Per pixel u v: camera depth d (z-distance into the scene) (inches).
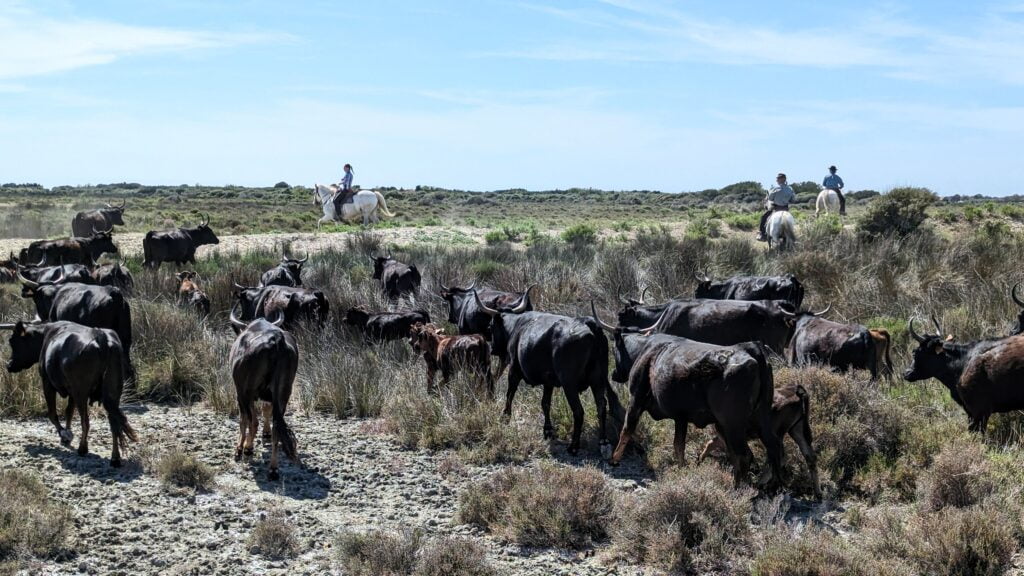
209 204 2532.0
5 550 275.1
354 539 288.4
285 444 352.8
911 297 633.6
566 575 279.4
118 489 336.8
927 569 279.4
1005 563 277.1
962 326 532.1
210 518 315.9
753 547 291.3
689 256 793.6
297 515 323.3
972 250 758.5
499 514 320.2
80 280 651.5
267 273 685.3
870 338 433.4
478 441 409.7
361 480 365.1
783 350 478.9
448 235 1306.6
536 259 886.4
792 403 333.4
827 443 366.0
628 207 2723.9
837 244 816.9
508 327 441.1
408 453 401.4
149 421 437.1
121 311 478.6
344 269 869.8
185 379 497.4
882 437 370.0
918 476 341.4
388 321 569.3
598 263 804.0
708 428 402.6
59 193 3280.0
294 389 511.5
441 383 470.0
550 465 351.9
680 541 287.9
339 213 1437.0
